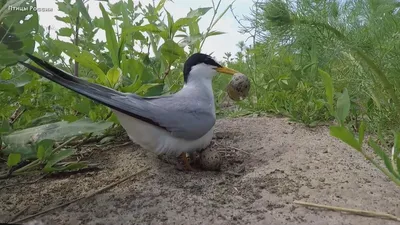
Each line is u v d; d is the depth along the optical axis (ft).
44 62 0.74
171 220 0.65
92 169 0.90
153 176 0.85
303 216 0.65
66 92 1.08
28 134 0.84
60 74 0.75
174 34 1.18
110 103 0.79
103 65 1.14
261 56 1.44
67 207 0.71
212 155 0.89
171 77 1.27
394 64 0.98
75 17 1.18
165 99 0.90
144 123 0.86
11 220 0.67
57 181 0.83
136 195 0.75
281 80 1.40
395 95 0.97
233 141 1.09
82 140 1.04
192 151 0.92
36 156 0.85
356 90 1.08
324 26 0.99
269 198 0.73
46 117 1.02
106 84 1.00
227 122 1.29
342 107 0.71
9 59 0.78
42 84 1.04
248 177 0.83
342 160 0.89
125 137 1.10
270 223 0.63
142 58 1.27
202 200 0.72
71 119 0.91
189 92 0.95
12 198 0.75
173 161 0.94
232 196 0.74
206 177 0.85
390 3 0.97
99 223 0.65
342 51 1.00
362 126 0.67
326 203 0.69
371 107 1.13
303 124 1.22
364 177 0.80
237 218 0.65
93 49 1.24
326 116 1.22
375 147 0.68
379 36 0.97
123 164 0.93
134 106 0.82
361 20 0.99
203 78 0.99
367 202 0.69
